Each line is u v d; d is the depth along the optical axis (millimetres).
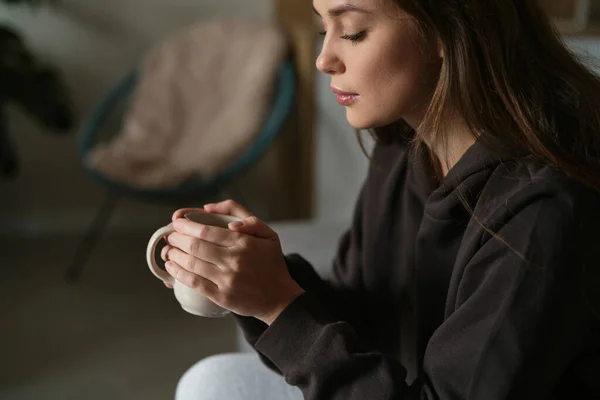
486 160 668
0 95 2605
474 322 618
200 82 2764
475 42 658
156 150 2693
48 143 3098
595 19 1437
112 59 3047
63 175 3145
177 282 791
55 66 3004
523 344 581
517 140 655
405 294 865
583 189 603
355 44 683
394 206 882
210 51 2773
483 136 667
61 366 2059
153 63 2822
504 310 592
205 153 2512
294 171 2982
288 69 2547
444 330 646
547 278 579
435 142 757
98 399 1885
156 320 2371
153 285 2652
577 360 653
